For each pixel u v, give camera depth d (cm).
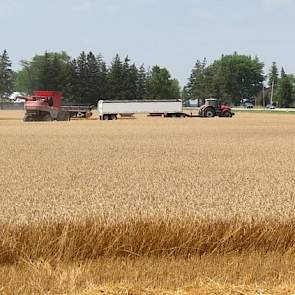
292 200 1919
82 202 1842
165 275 1225
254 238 1484
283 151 4472
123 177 2689
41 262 1311
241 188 2277
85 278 1197
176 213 1608
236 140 5784
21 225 1449
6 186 2319
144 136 6372
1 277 1204
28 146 4862
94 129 7862
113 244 1414
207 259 1364
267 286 1162
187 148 4731
